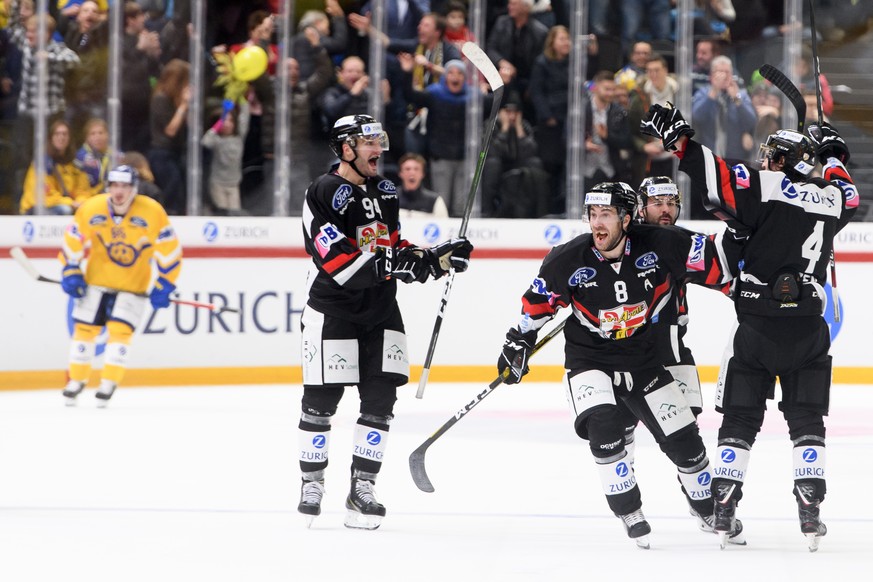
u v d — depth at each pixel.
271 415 26.48
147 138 32.75
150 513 16.36
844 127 34.66
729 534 14.29
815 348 14.10
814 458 13.99
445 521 15.90
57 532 15.06
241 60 32.75
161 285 28.27
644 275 14.00
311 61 33.25
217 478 19.19
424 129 33.66
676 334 15.97
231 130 32.94
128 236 27.72
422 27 33.62
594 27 33.81
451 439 23.38
